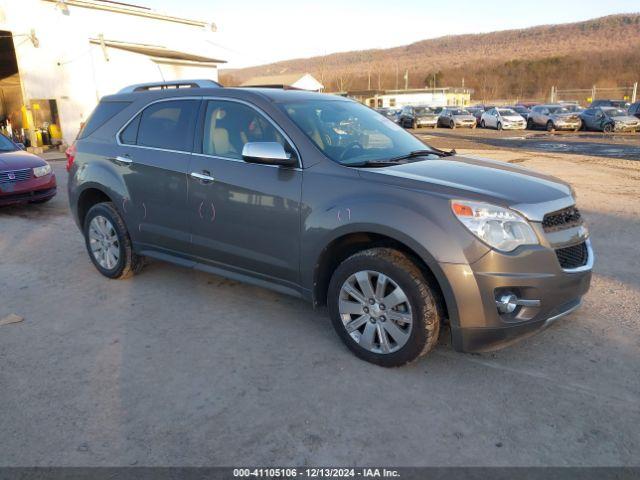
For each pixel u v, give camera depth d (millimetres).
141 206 4625
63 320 4230
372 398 3082
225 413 2969
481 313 3039
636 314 4164
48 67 20734
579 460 2561
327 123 3996
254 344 3775
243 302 4547
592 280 4941
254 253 3922
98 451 2672
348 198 3373
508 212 3041
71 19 21562
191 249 4359
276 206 3701
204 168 4109
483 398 3068
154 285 4973
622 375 3293
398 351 3289
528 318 3119
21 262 5793
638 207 7969
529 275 3047
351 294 3459
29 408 3047
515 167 4051
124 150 4738
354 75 122938
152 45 26578
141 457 2625
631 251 5816
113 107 5016
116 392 3191
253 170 3840
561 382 3227
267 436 2770
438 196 3119
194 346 3762
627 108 29312
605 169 12219
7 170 8242
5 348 3768
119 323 4160
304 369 3422
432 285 3199
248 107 4012
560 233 3217
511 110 31391
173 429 2838
